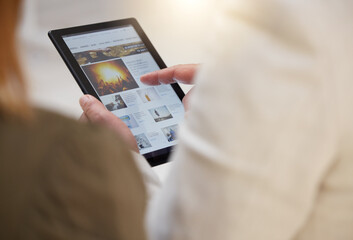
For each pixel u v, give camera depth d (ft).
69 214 1.58
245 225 1.96
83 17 7.34
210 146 1.96
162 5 4.95
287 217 2.00
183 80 3.68
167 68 3.71
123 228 1.67
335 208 2.15
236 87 1.92
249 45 1.91
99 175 1.63
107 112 3.23
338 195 2.13
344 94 1.92
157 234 2.10
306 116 1.89
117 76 3.67
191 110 2.06
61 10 7.47
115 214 1.65
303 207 2.01
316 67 1.86
